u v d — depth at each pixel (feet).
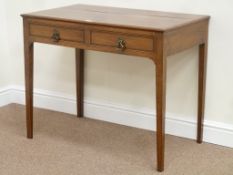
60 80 11.30
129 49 8.14
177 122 9.94
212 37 9.16
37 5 11.09
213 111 9.53
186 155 9.12
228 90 9.28
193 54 9.43
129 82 10.34
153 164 8.79
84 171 8.55
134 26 7.96
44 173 8.48
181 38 8.27
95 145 9.58
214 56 9.24
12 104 12.02
